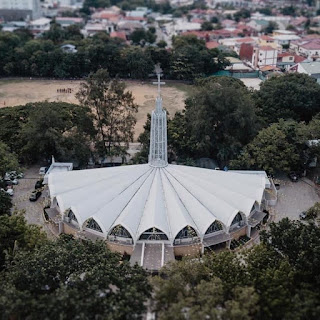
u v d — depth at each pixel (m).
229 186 83.31
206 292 47.69
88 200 77.44
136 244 71.00
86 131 106.12
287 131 103.38
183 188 79.75
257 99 131.50
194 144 107.25
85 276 50.91
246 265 59.22
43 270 51.97
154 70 199.62
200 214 74.25
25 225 67.44
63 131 109.81
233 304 45.81
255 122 113.94
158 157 83.81
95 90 104.19
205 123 104.94
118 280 51.25
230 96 106.06
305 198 94.25
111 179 82.44
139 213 74.31
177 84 195.62
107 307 46.50
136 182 80.69
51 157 108.62
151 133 82.19
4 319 46.50
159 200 76.00
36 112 106.69
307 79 136.50
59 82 195.88
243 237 78.25
